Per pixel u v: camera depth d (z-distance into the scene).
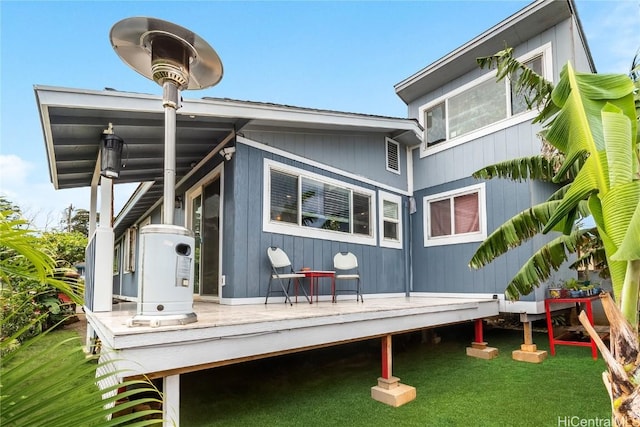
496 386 3.90
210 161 5.75
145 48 2.86
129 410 2.79
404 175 7.96
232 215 4.95
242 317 3.05
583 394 3.58
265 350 2.87
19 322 4.99
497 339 6.52
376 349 5.71
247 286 4.95
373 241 7.01
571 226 2.85
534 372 4.39
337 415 3.17
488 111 6.97
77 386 1.14
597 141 2.27
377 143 7.39
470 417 3.11
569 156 2.41
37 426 1.03
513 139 6.49
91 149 4.73
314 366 4.79
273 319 2.95
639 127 2.91
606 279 6.23
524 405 3.35
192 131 4.95
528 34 6.52
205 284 5.78
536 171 4.41
